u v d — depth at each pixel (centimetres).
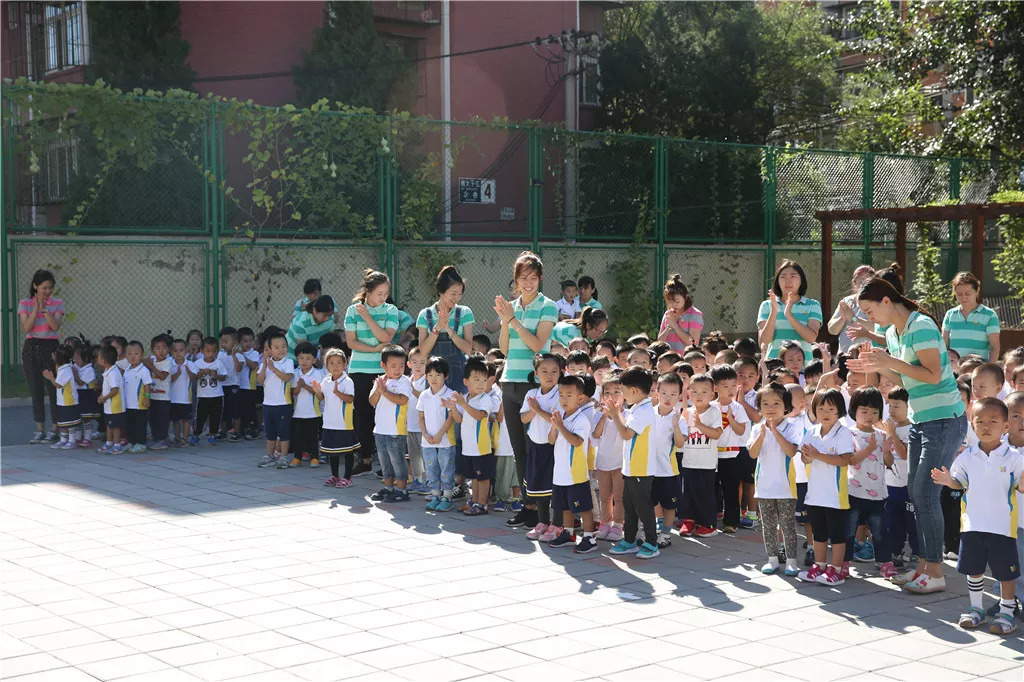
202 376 1192
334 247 1516
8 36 1981
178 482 972
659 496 736
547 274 1681
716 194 1789
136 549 719
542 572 670
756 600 612
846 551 670
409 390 904
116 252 1377
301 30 2061
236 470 1039
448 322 880
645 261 1747
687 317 1047
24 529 779
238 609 583
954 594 628
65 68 1892
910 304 616
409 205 1551
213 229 1412
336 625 555
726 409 789
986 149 2216
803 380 873
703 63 2338
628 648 522
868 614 585
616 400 758
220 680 474
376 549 726
